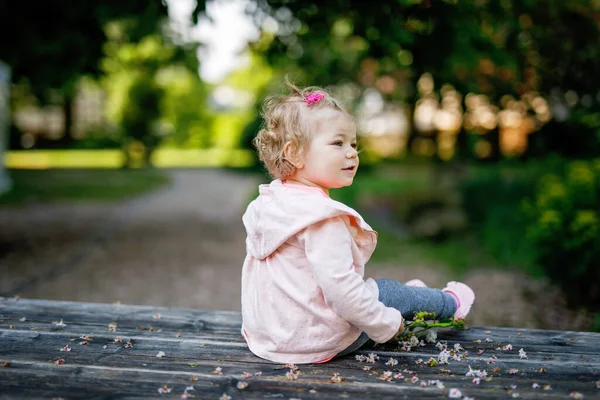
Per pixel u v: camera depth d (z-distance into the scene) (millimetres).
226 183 16562
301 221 1654
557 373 1641
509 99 7574
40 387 1505
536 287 4980
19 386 1510
